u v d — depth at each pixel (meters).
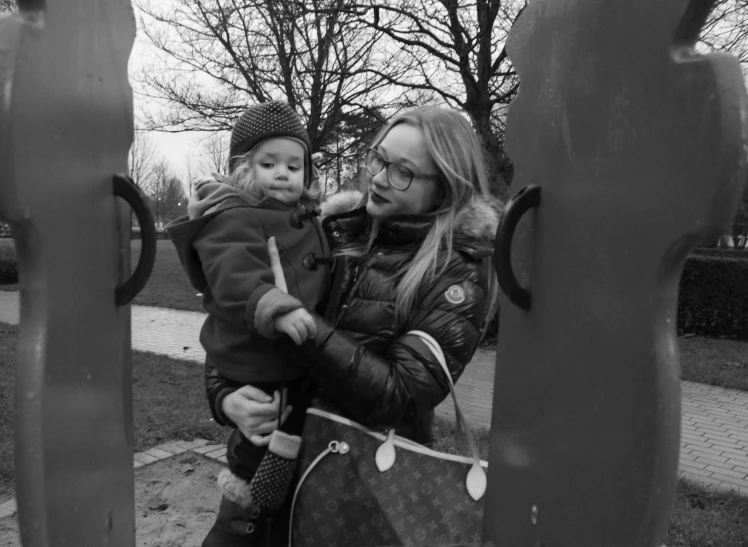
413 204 1.47
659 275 0.77
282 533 1.55
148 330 9.45
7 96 0.72
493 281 1.52
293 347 1.34
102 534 1.03
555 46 1.01
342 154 10.27
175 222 1.57
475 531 1.30
